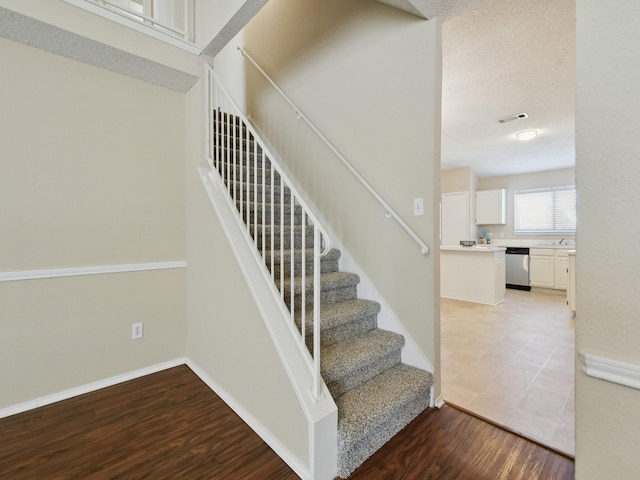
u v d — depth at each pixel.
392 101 2.23
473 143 4.89
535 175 6.67
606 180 0.68
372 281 2.42
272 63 3.44
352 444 1.48
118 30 2.10
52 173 2.09
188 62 2.41
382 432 1.66
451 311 4.36
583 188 0.71
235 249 1.95
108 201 2.32
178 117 2.67
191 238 2.62
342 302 2.38
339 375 1.75
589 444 0.72
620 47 0.66
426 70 2.03
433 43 1.99
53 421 1.87
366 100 2.42
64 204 2.13
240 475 1.47
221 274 2.17
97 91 2.27
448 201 6.95
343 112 2.61
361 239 2.50
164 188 2.60
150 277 2.53
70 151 2.15
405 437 1.72
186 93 2.67
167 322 2.62
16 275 1.96
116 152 2.35
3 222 1.92
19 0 1.76
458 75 2.94
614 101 0.67
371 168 2.39
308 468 1.42
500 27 2.28
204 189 2.38
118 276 2.37
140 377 2.46
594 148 0.70
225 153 3.09
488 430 1.78
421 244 2.05
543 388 2.24
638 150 0.64
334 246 2.73
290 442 1.54
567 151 5.27
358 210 2.52
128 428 1.81
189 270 2.67
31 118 2.01
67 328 2.15
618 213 0.67
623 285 0.67
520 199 6.83
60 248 2.12
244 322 1.91
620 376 0.67
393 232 2.26
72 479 1.44
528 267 6.20
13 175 1.95
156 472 1.49
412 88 2.11
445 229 7.02
